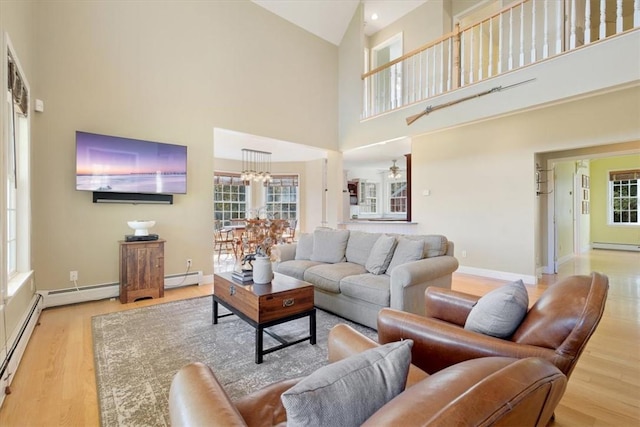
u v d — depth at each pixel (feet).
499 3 17.80
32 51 10.83
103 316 10.58
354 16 20.72
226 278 9.35
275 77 18.33
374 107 20.75
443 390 2.04
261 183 31.40
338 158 22.22
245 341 8.68
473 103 14.19
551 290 4.80
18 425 5.38
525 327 4.50
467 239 17.72
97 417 5.57
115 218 12.91
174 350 8.10
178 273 14.61
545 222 17.79
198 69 15.21
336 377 2.47
